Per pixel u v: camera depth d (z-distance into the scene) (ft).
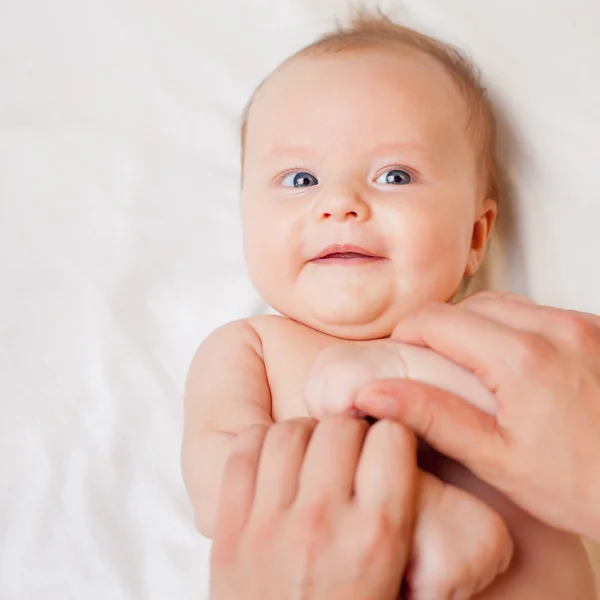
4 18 4.24
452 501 2.07
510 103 3.60
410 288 3.01
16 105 4.12
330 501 1.88
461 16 3.80
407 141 3.07
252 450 2.09
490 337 2.08
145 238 3.86
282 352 3.16
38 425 3.48
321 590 1.82
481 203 3.48
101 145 4.03
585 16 3.67
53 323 3.69
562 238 3.47
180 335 3.74
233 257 3.86
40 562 3.22
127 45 4.17
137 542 3.31
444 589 1.96
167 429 3.52
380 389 2.03
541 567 2.25
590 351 2.09
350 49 3.33
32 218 3.90
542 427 1.98
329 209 2.92
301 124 3.13
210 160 4.00
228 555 1.94
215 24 4.16
